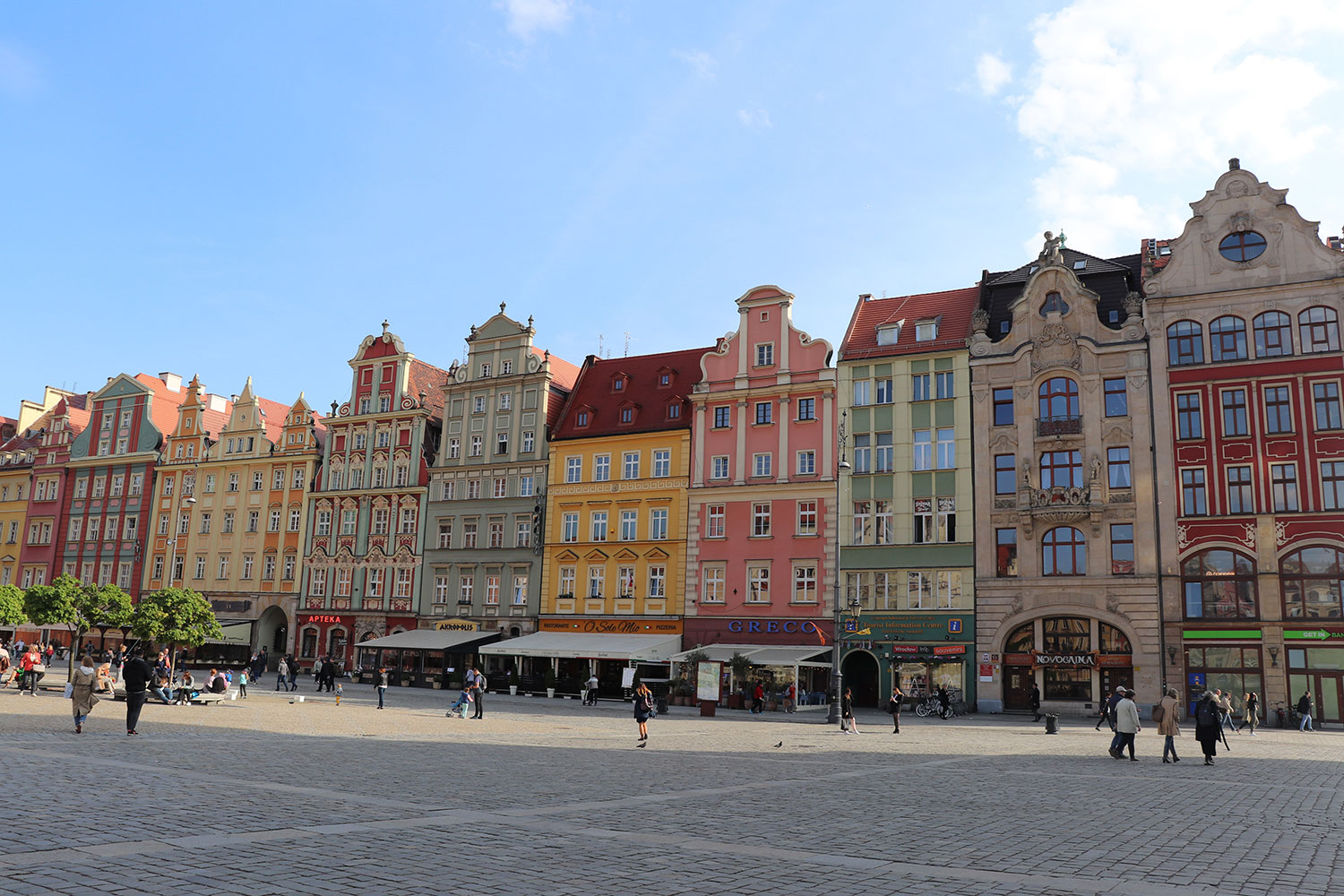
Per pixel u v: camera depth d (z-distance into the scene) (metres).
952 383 57.09
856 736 34.88
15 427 100.75
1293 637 47.28
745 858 11.38
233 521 81.31
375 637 72.19
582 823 13.55
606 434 67.62
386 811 13.99
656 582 63.88
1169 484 50.81
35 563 89.44
